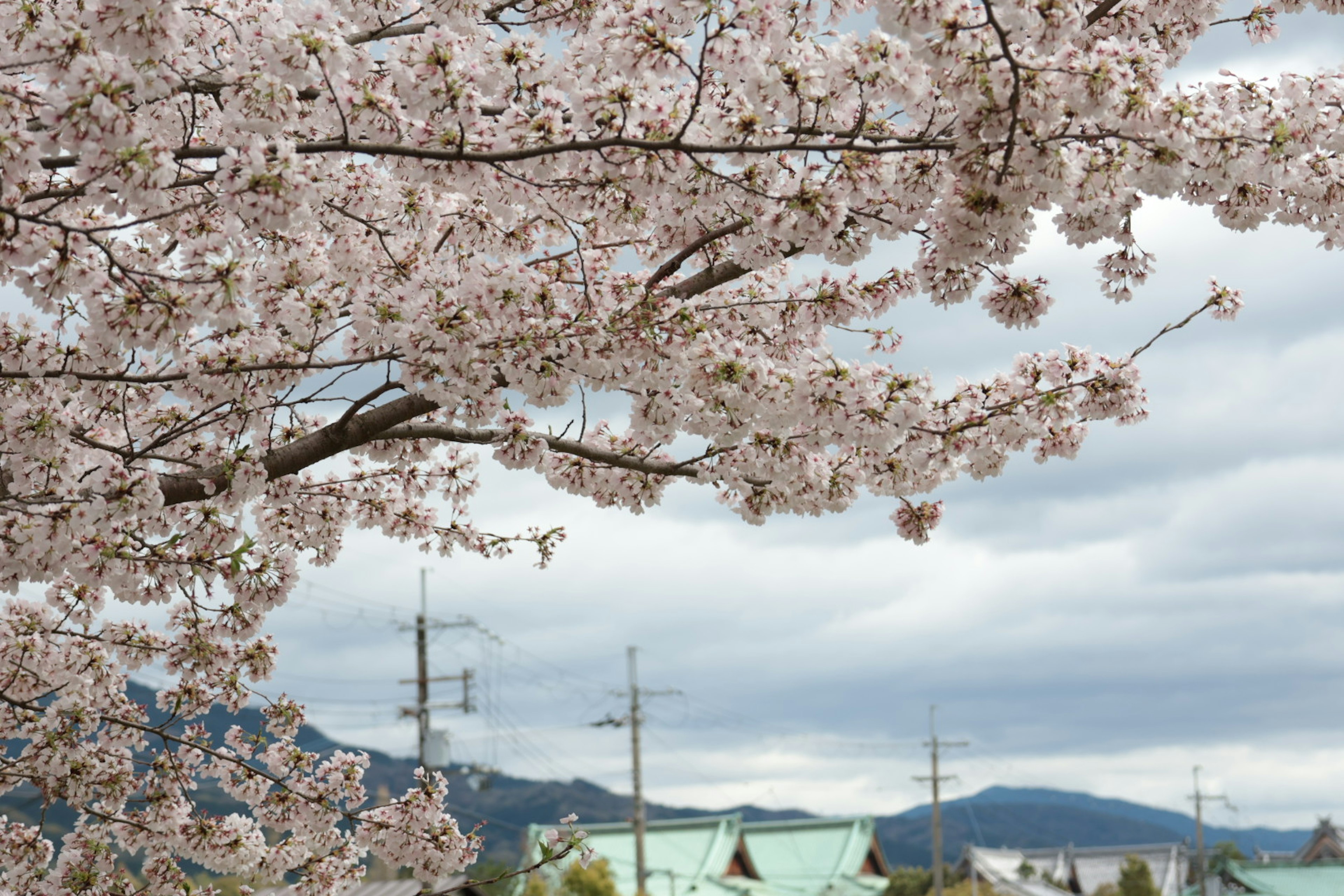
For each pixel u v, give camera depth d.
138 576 5.81
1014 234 5.33
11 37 5.05
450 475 7.42
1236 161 4.84
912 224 5.45
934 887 67.81
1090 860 98.19
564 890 40.94
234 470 5.38
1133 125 4.74
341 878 6.96
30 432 5.23
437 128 5.08
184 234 5.91
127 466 5.32
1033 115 4.65
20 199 4.62
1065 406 6.02
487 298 5.24
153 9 4.34
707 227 5.86
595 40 5.17
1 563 5.18
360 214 6.67
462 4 5.90
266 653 6.91
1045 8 4.41
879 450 5.41
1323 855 79.31
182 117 5.71
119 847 6.89
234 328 5.27
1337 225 5.64
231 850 6.82
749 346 6.26
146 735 6.87
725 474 6.29
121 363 5.56
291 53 4.79
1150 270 5.77
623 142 4.89
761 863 74.12
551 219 6.80
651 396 5.61
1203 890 65.31
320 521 7.18
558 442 6.38
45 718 6.65
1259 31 6.17
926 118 5.32
